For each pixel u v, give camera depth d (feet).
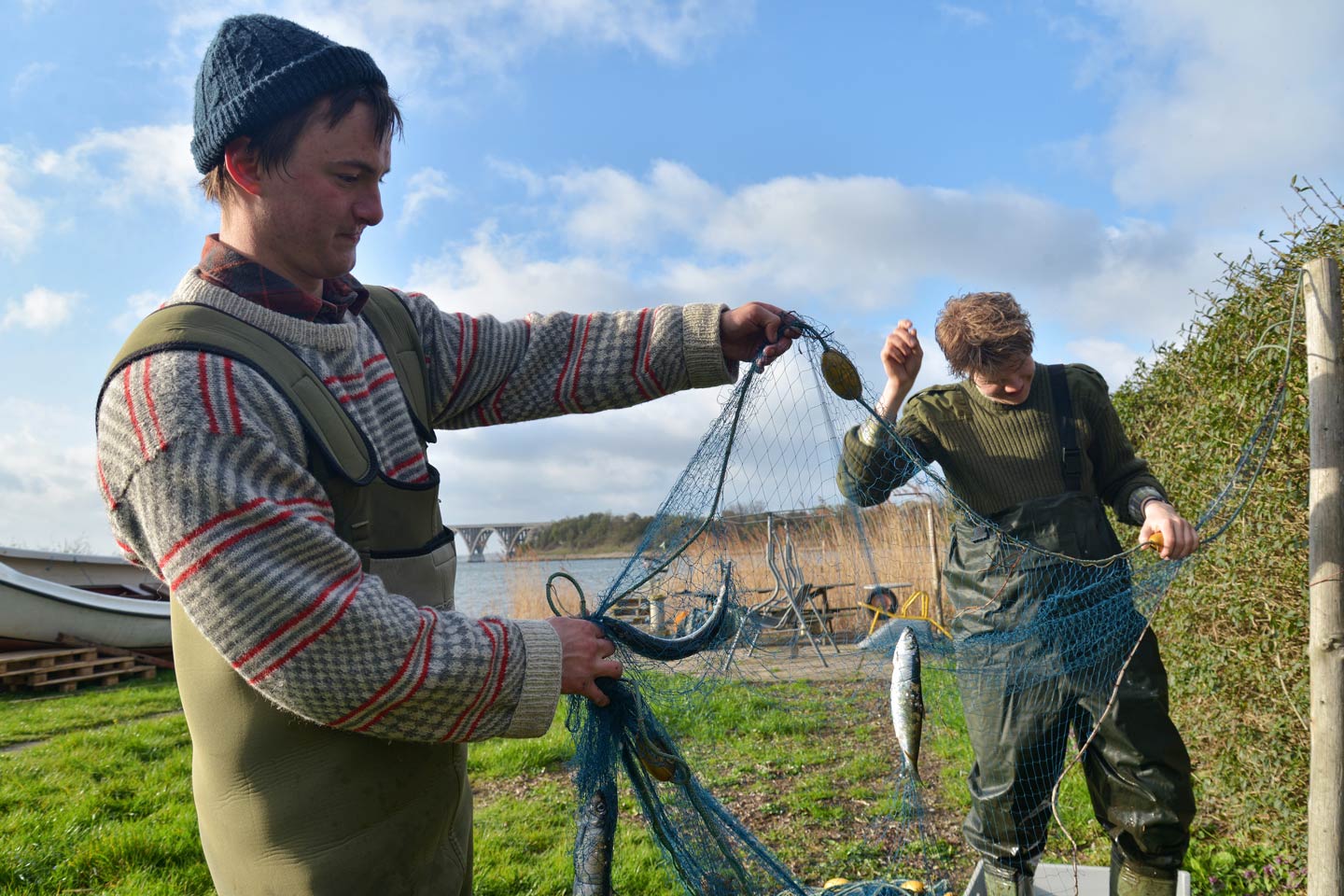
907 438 10.28
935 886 11.56
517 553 37.81
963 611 10.89
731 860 7.54
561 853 15.85
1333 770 8.50
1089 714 10.31
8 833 16.72
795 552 11.30
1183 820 9.85
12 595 39.81
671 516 8.17
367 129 5.62
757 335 7.69
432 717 4.96
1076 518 10.48
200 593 4.66
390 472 5.87
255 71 5.35
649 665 7.79
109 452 4.98
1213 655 14.33
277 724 5.25
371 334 6.32
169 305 5.39
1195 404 15.26
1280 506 12.90
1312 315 8.86
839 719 13.73
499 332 7.34
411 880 5.58
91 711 32.04
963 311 10.57
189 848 15.88
